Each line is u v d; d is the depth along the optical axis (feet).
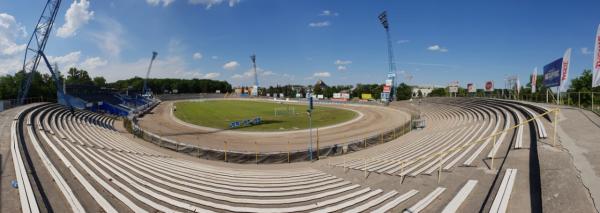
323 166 74.54
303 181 55.06
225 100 442.91
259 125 161.07
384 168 58.70
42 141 72.79
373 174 54.54
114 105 232.32
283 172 68.03
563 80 86.33
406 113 213.05
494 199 31.12
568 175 31.96
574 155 38.58
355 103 318.24
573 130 53.52
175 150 97.96
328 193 44.57
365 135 128.67
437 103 229.86
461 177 43.19
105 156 68.54
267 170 73.67
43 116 114.32
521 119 81.92
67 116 133.80
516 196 31.30
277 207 39.65
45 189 40.06
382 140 111.04
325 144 111.45
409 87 475.72
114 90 301.43
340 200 41.24
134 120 169.89
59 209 34.40
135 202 38.11
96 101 223.51
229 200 41.96
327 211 36.52
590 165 34.12
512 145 55.57
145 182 48.08
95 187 42.60
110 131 127.44
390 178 49.85
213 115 216.74
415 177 47.34
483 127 91.15
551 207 26.27
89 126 124.77
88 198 38.14
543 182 31.53
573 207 25.39
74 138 86.79
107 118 175.73
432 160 59.16
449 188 39.63
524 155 46.16
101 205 36.01
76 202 35.70
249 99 464.24
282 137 127.13
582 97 144.25
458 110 166.20
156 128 152.56
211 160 87.45
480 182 39.32
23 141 70.08
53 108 141.59
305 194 46.24
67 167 52.11
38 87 231.09
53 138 78.38
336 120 181.37
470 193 35.68
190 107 293.64
